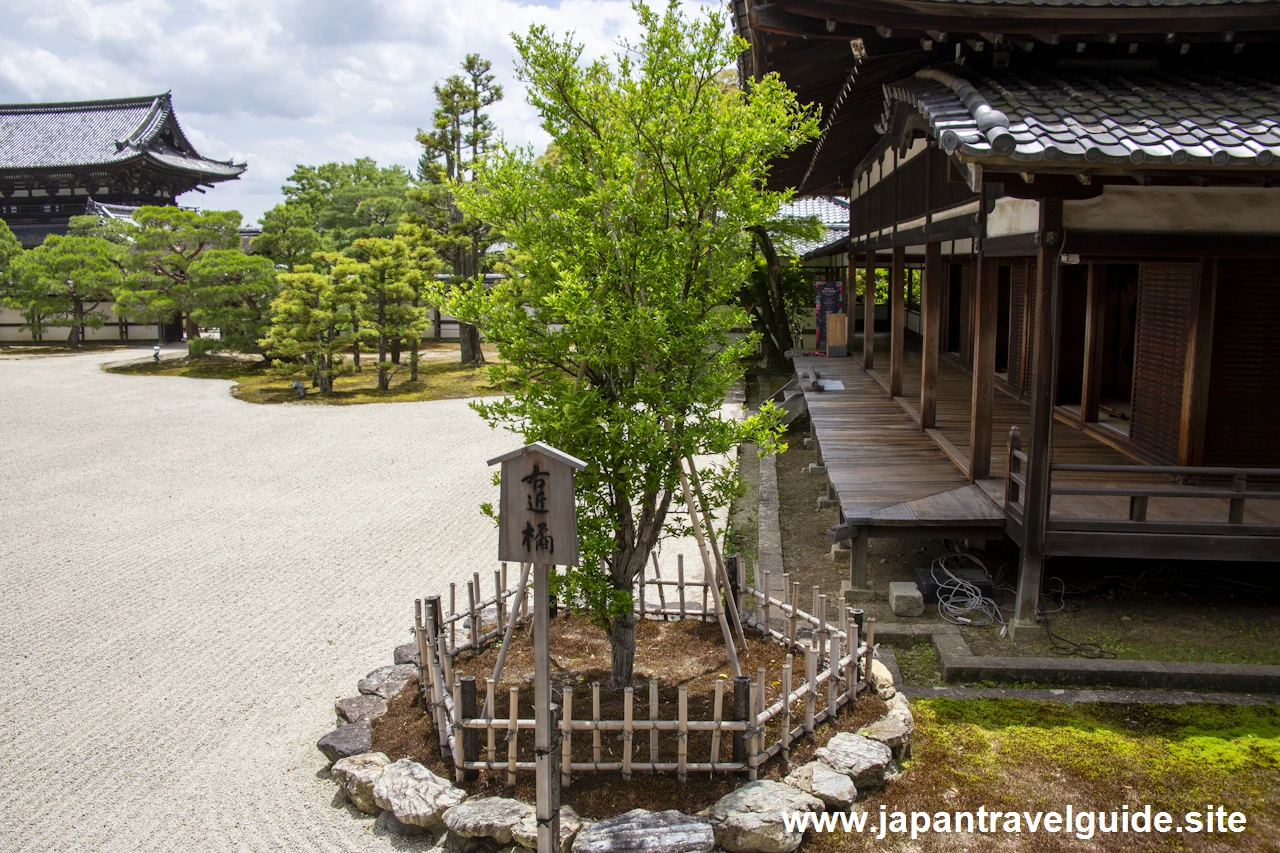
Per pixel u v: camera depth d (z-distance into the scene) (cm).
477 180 582
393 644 776
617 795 473
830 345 2158
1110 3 632
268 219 3328
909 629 686
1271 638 663
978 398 859
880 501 809
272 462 1606
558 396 537
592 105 552
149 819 510
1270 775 483
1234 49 691
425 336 4466
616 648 591
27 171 4884
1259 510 734
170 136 5478
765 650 654
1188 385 805
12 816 518
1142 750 512
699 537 533
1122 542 664
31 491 1381
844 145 1376
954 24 652
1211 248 661
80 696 680
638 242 532
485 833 448
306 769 565
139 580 958
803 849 439
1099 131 582
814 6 647
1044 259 647
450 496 1343
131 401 2397
